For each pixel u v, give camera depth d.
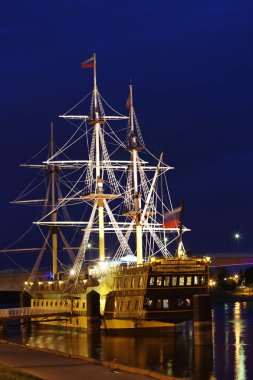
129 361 81.31
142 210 132.62
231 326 127.50
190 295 105.69
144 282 104.69
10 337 119.25
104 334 115.06
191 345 95.56
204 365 76.75
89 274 130.50
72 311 125.00
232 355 84.69
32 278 156.00
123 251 128.62
